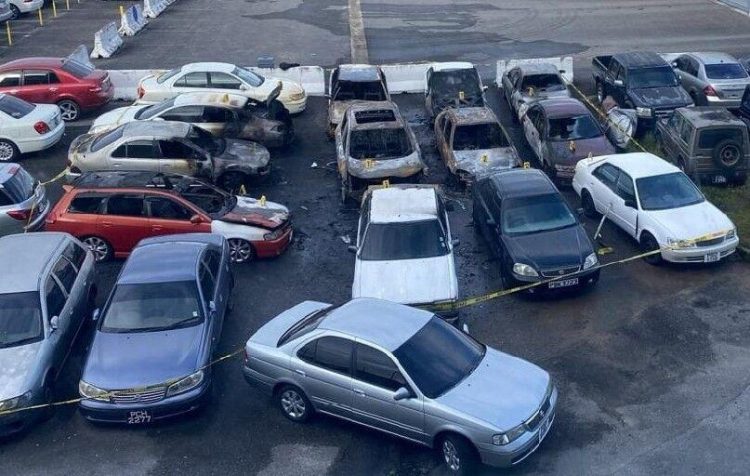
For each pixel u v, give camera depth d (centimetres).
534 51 2941
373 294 1342
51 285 1286
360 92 2247
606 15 3431
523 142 2200
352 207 1850
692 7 3512
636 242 1625
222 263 1412
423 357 1065
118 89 2555
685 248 1495
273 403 1209
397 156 1856
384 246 1424
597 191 1725
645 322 1370
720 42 2975
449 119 2025
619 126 2122
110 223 1590
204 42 3114
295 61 2856
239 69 2372
